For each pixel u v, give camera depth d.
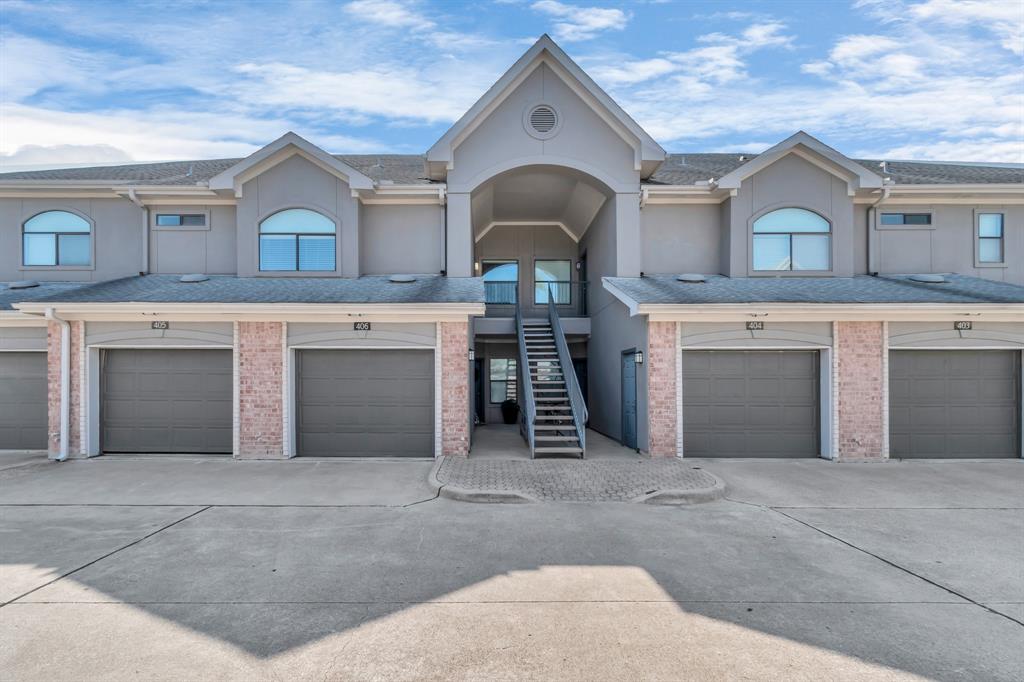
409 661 4.20
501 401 19.55
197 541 6.84
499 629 4.69
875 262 14.62
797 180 14.21
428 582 5.64
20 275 14.51
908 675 4.05
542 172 14.98
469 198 14.41
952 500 8.93
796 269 14.21
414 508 8.34
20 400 12.91
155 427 12.17
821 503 8.75
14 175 16.05
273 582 5.62
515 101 14.38
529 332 16.36
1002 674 4.06
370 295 11.97
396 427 12.13
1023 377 12.21
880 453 11.95
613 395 14.71
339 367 12.18
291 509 8.27
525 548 6.64
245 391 11.88
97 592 5.37
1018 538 7.12
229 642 4.46
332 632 4.62
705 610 5.05
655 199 14.73
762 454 12.17
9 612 4.95
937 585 5.63
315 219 14.12
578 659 4.23
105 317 11.77
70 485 9.57
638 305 11.48
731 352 12.22
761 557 6.38
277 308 11.18
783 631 4.68
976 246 14.72
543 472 10.27
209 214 14.51
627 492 9.12
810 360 12.27
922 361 12.27
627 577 5.79
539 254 19.94
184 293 12.08
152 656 4.25
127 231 14.62
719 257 14.83
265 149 13.67
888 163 18.72
